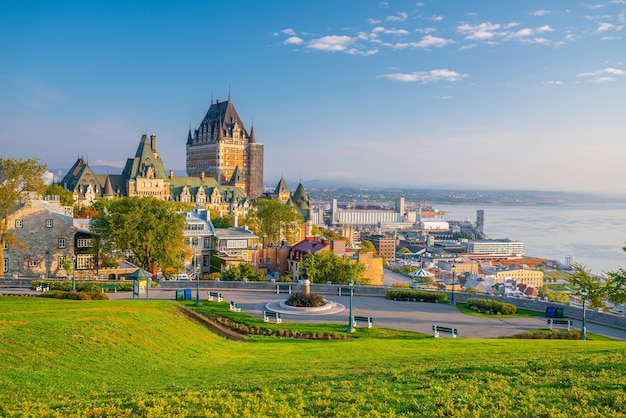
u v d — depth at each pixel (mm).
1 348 31109
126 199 98812
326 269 98438
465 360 33781
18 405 22812
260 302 71125
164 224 95375
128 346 36562
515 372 28797
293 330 53531
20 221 92625
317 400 23828
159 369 33219
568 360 31484
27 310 41406
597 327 59125
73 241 96625
